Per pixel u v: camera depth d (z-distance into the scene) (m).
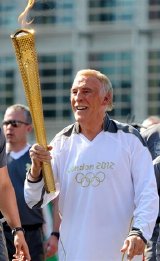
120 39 30.64
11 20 31.23
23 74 7.27
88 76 7.56
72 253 7.51
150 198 7.36
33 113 7.30
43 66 31.09
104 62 30.78
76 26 30.81
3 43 31.45
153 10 30.31
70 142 7.66
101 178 7.49
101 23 30.72
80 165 7.55
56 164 7.66
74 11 30.78
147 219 7.25
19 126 10.63
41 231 10.55
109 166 7.50
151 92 30.19
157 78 30.22
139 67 30.36
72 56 30.88
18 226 7.92
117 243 7.48
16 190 10.41
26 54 7.24
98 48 30.77
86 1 30.75
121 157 7.52
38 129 7.31
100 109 7.57
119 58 30.62
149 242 8.86
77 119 7.55
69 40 30.97
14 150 10.60
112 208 7.49
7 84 31.41
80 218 7.51
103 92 7.58
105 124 7.62
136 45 30.48
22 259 7.90
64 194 7.63
